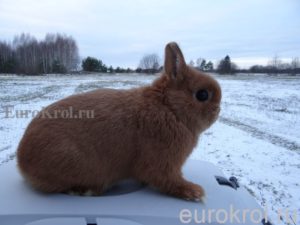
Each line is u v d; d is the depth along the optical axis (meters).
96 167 0.24
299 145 1.06
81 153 0.23
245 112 1.76
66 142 0.23
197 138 0.26
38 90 2.92
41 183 0.23
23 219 0.20
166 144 0.24
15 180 0.26
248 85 3.73
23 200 0.22
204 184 0.26
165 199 0.23
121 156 0.24
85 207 0.21
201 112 0.25
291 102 2.25
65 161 0.23
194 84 0.25
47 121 0.24
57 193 0.24
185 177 0.27
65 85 3.43
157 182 0.24
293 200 0.63
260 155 0.93
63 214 0.20
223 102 2.20
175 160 0.24
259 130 1.29
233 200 0.23
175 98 0.25
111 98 0.25
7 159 0.85
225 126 1.35
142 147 0.24
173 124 0.24
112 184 0.25
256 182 0.72
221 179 0.27
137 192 0.24
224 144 1.04
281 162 0.87
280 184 0.71
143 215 0.20
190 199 0.23
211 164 0.31
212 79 0.26
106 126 0.24
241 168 0.81
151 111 0.25
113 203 0.22
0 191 0.24
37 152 0.23
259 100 2.35
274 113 1.75
